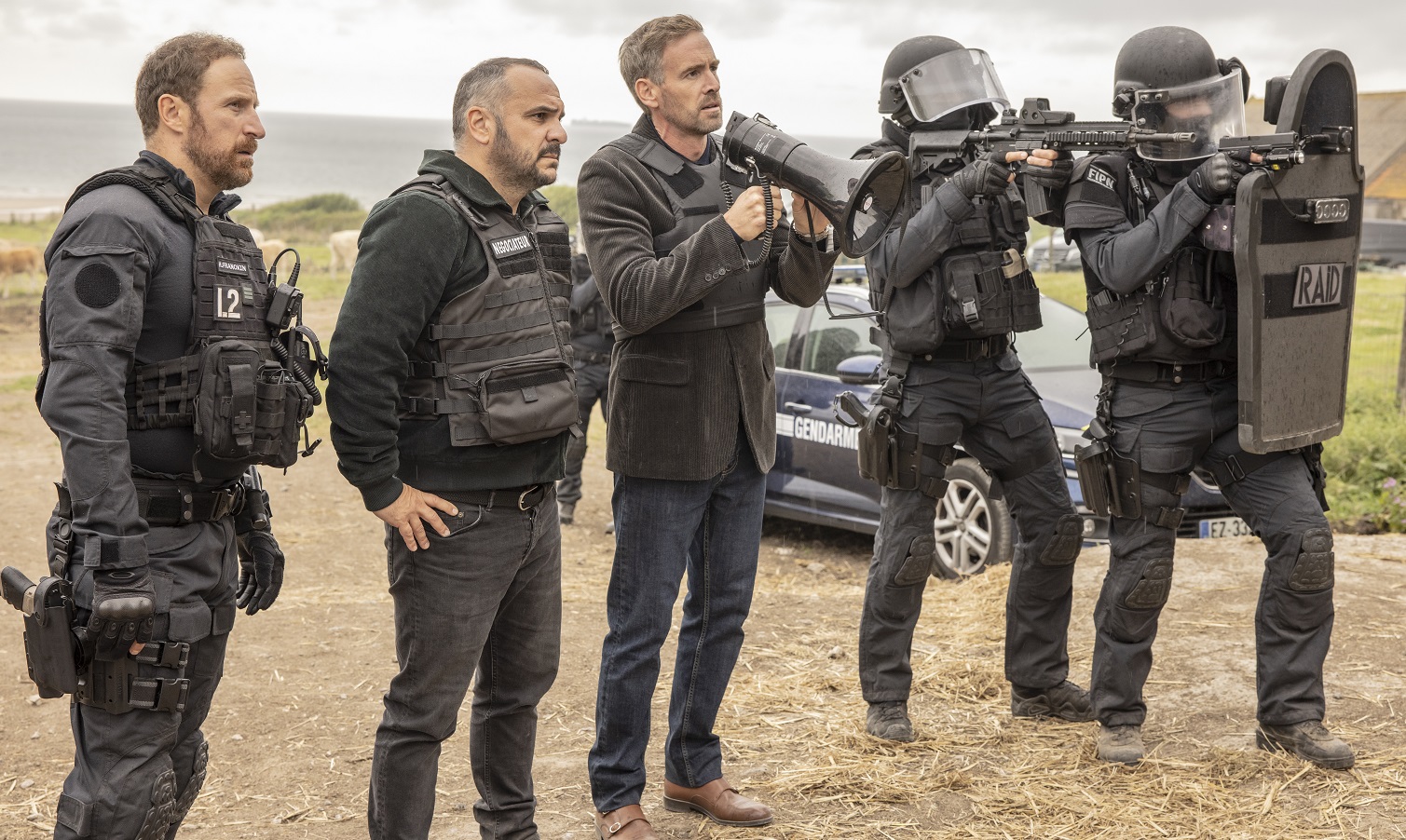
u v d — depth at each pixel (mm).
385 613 5828
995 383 3775
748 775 3646
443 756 4023
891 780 3518
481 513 2652
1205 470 3648
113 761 2293
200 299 2336
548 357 2678
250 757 4027
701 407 3047
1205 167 3176
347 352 2467
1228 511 5848
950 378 3738
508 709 2912
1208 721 3871
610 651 3158
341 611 5852
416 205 2521
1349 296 3537
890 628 3834
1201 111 3301
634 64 3045
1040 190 3531
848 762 3668
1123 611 3527
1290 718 3459
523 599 2850
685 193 3049
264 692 4641
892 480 3756
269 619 5656
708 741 3371
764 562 7266
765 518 8336
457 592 2646
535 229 2742
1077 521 3791
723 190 3109
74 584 2240
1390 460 7961
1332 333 3477
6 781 3830
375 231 2510
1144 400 3465
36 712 4434
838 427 6883
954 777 3484
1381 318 15250
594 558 7301
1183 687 4164
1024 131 3396
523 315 2648
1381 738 3648
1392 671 4219
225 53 2412
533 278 2678
